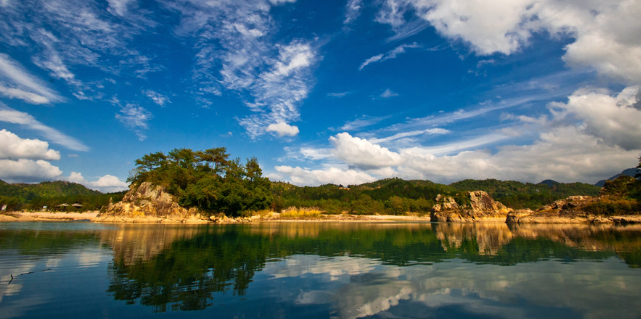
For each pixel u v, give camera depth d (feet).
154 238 109.70
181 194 253.24
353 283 43.34
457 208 351.46
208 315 29.76
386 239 114.83
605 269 52.11
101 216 247.09
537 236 118.01
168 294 37.14
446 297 36.24
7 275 46.68
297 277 47.06
